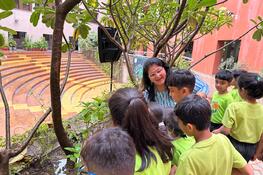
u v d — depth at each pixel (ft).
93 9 9.40
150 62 7.46
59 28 6.34
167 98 7.45
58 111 7.54
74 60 59.88
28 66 46.83
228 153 4.80
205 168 4.54
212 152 4.63
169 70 7.55
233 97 9.89
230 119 7.20
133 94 4.56
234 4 30.32
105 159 2.99
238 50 30.48
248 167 4.99
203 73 35.91
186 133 4.95
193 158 4.58
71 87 41.93
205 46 36.22
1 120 20.01
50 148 10.01
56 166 9.25
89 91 41.34
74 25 8.25
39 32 65.57
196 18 7.36
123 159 3.04
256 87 6.89
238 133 7.20
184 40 13.97
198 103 4.72
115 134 3.27
